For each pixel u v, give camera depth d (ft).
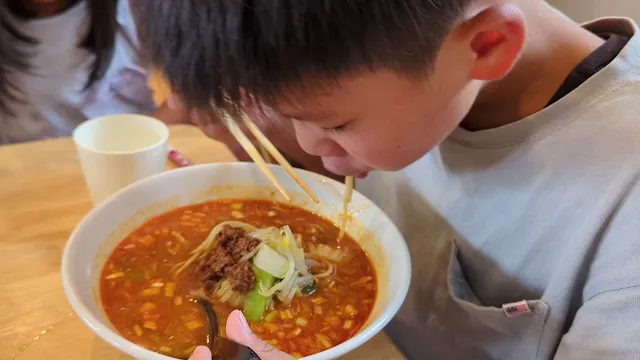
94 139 1.50
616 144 1.12
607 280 1.08
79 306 0.96
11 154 1.66
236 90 0.76
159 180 1.33
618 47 1.19
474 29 0.85
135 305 1.13
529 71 1.24
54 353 1.05
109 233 1.22
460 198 1.41
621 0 1.90
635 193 1.08
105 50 2.27
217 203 1.42
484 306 1.36
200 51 0.73
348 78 0.79
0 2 2.01
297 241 1.30
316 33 0.72
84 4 2.17
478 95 1.23
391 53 0.78
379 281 1.21
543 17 1.27
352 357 1.09
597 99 1.15
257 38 0.71
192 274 1.21
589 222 1.14
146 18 0.79
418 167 1.54
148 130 1.53
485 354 1.42
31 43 2.12
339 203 1.37
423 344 1.58
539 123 1.21
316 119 0.87
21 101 2.20
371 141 0.96
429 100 0.91
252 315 1.13
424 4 0.76
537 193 1.25
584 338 1.10
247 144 1.40
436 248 1.50
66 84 2.25
